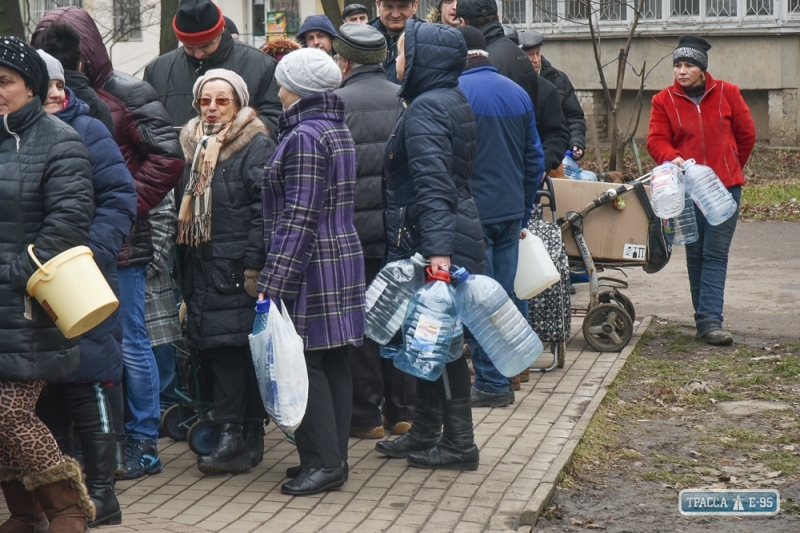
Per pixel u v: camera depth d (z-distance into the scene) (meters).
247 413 6.71
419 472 6.50
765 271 14.08
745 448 7.19
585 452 7.00
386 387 7.45
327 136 5.96
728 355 9.78
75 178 4.85
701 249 10.31
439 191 6.12
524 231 8.08
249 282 6.29
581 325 10.97
